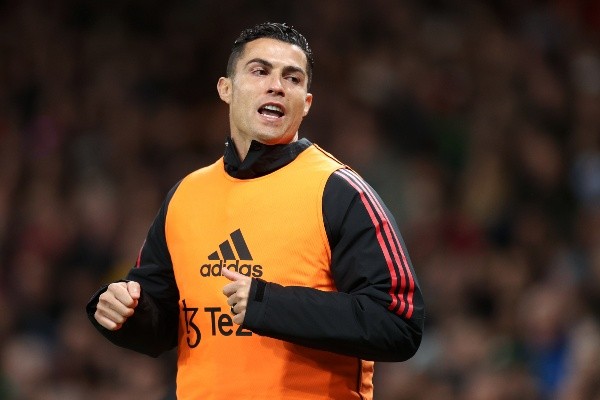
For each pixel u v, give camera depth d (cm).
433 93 3450
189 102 3578
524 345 2433
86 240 3064
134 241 3011
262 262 1119
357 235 1103
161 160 3375
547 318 2411
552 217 3084
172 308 1218
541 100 3431
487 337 2509
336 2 3669
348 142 3238
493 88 3491
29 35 3744
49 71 3656
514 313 2638
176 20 3794
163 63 3678
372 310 1073
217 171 1192
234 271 1126
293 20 3647
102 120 3506
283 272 1113
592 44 3775
